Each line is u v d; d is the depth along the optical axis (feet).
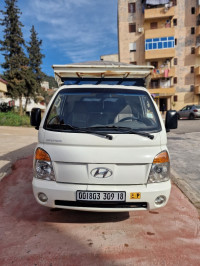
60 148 8.56
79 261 7.47
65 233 9.05
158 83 113.91
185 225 9.83
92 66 12.83
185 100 112.57
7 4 83.20
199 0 104.99
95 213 10.75
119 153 8.41
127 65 13.97
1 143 29.43
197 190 13.74
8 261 7.43
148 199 8.40
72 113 10.05
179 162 20.22
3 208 11.25
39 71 106.93
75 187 8.37
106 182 8.41
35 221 10.00
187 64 110.73
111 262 7.44
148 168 8.55
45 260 7.49
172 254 7.86
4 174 16.28
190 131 43.09
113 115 10.02
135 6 111.86
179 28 110.01
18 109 87.86
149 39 107.34
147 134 8.73
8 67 84.17
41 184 8.54
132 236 8.89
